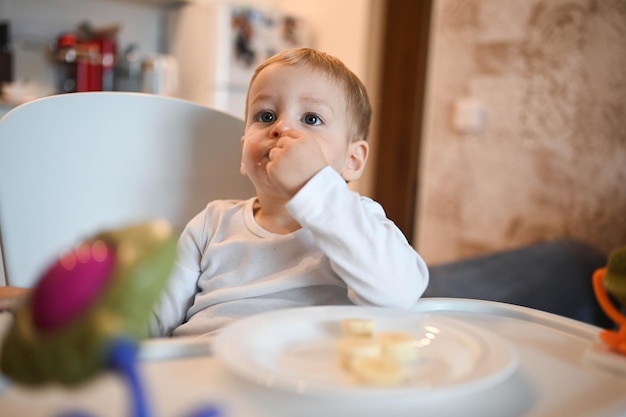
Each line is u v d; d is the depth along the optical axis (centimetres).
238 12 247
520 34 186
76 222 89
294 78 80
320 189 62
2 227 82
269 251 77
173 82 252
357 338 46
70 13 252
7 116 84
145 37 273
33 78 246
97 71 243
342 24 275
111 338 24
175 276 81
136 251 26
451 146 211
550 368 47
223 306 74
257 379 36
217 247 80
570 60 173
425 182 222
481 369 40
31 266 84
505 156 192
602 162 167
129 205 93
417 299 64
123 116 94
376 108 278
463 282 144
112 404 36
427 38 255
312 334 49
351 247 61
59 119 88
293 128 78
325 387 35
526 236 187
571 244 159
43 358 24
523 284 142
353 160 89
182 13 263
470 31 202
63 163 88
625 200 162
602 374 46
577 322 59
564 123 176
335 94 82
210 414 29
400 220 273
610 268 49
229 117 101
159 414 35
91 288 24
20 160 84
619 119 163
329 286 73
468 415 37
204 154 99
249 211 84
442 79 213
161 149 96
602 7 165
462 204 207
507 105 191
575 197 174
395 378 38
